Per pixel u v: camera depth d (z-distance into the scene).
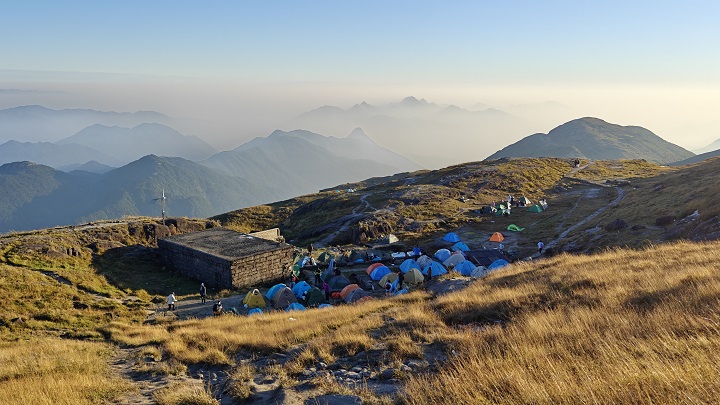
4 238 42.97
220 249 44.09
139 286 40.59
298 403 9.70
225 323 24.94
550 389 6.77
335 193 122.50
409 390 9.25
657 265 20.22
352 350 14.09
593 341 10.23
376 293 37.66
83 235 47.53
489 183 87.06
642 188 70.69
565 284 19.20
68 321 28.47
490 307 17.77
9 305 29.27
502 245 51.59
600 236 44.47
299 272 45.59
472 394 7.92
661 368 6.40
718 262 18.33
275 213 103.56
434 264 41.56
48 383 12.39
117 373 15.31
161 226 55.34
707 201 40.31
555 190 83.06
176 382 13.34
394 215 68.31
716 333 8.67
